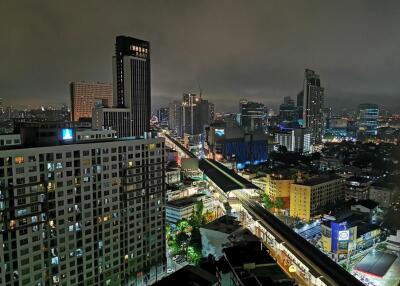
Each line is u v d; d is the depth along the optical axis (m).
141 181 154.50
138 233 154.75
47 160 121.94
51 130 134.00
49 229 123.62
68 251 129.25
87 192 133.88
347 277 139.38
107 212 141.25
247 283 101.25
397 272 167.12
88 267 135.75
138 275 155.50
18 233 114.81
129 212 150.25
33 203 118.44
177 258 183.12
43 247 121.88
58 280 126.75
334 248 186.88
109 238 142.62
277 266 113.62
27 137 132.88
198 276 113.38
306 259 155.75
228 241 155.75
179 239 188.12
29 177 117.38
